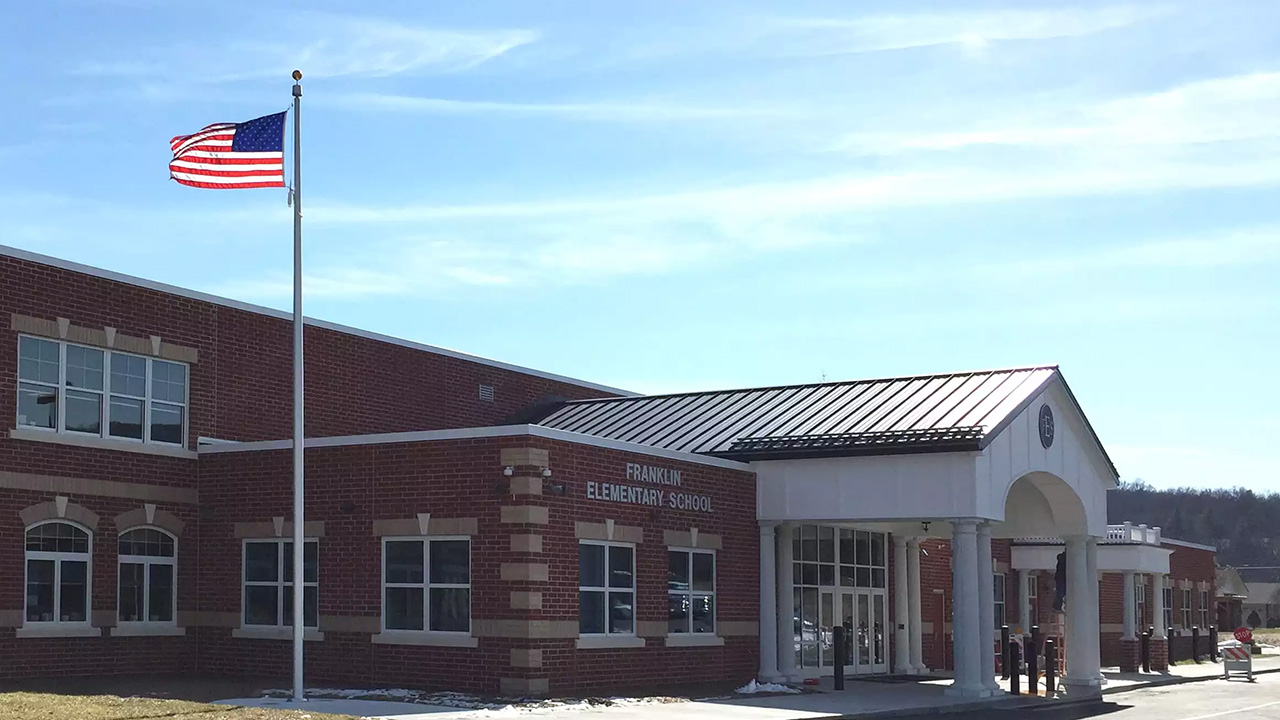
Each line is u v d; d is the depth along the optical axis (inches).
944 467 1125.7
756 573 1195.3
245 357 1179.3
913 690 1167.0
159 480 1083.3
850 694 1103.0
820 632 1327.5
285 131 926.4
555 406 1567.4
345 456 1027.9
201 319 1140.5
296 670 866.1
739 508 1178.6
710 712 871.7
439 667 963.3
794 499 1186.6
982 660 1149.7
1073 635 1302.9
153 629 1067.3
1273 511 7637.8
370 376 1316.4
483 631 946.7
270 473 1075.3
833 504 1168.8
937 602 1626.5
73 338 1032.2
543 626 940.6
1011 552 1822.1
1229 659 1615.4
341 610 1014.4
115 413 1066.7
